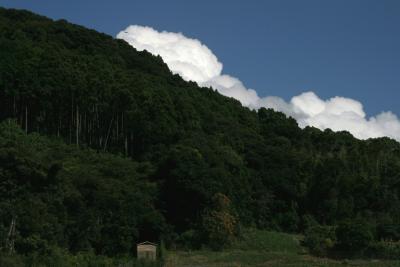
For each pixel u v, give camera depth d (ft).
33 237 189.06
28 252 184.75
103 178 278.67
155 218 254.88
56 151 293.23
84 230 228.22
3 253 174.40
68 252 203.82
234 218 271.49
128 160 317.01
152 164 315.17
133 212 254.06
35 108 310.24
